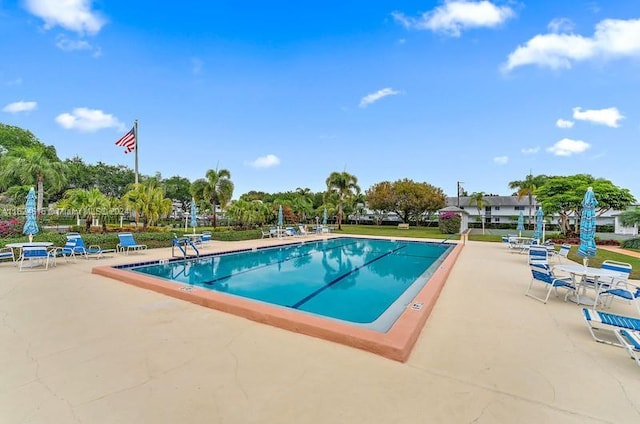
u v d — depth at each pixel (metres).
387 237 21.91
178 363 3.12
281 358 3.27
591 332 3.88
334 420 2.25
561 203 21.36
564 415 2.33
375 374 2.95
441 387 2.72
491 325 4.35
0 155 30.00
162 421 2.22
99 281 6.95
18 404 2.40
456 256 11.47
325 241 20.33
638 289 4.99
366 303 6.79
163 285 6.00
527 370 3.04
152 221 18.38
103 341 3.66
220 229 23.59
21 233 11.65
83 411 2.32
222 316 4.64
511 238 15.04
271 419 2.26
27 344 3.54
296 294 7.50
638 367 3.12
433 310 5.06
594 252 6.21
